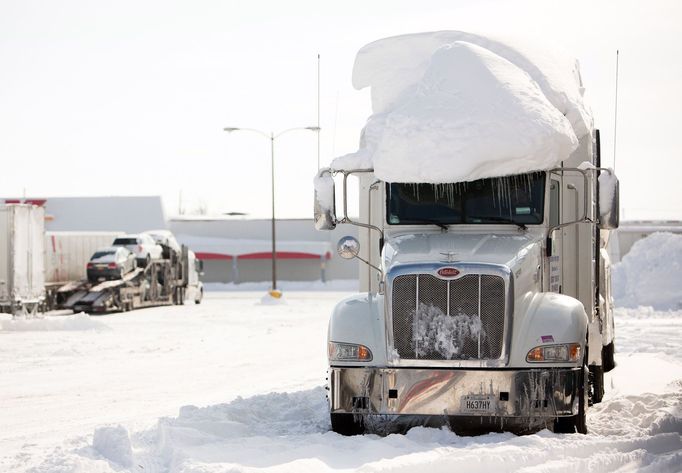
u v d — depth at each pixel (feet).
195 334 105.50
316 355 79.66
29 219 128.06
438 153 37.22
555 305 35.88
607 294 54.80
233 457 31.99
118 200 304.50
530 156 36.94
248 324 123.24
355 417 36.88
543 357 34.65
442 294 34.78
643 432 36.29
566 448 32.22
